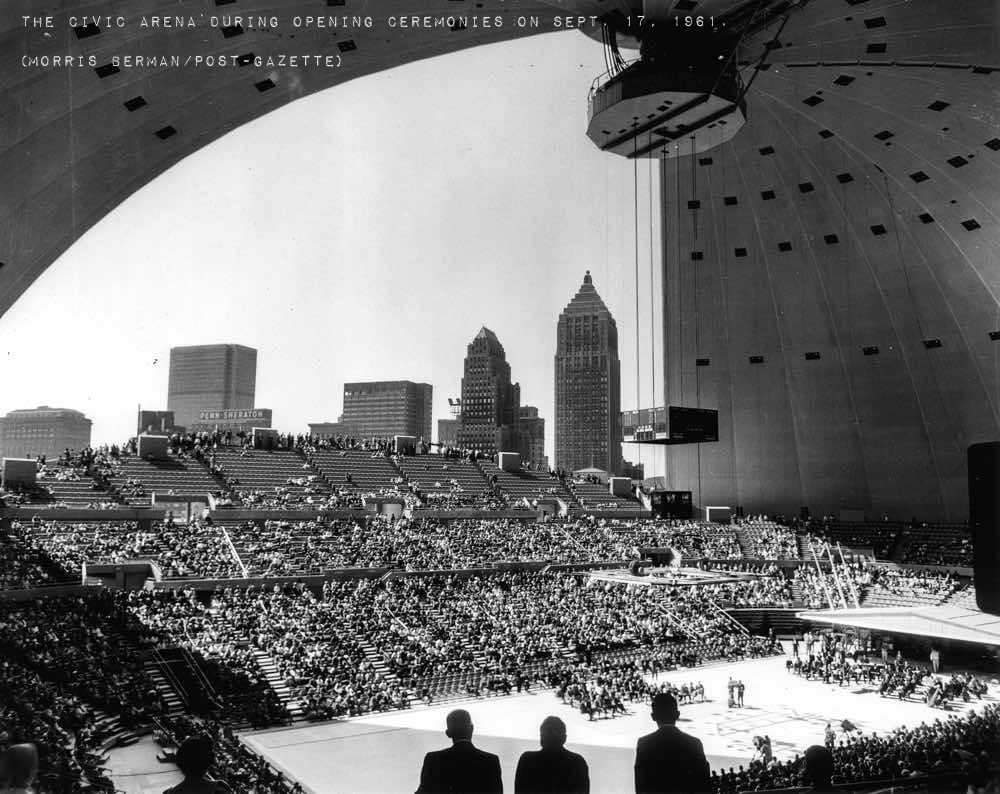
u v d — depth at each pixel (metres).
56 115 34.69
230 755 28.61
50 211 38.97
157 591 49.38
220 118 41.66
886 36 45.47
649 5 37.72
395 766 33.72
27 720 25.80
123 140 38.66
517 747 36.94
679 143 44.66
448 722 7.09
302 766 33.78
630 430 44.66
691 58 39.38
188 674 42.25
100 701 35.84
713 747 38.34
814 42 46.06
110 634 43.66
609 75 41.72
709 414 43.59
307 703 42.56
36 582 46.47
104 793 21.50
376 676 46.62
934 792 17.34
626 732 40.53
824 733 40.84
